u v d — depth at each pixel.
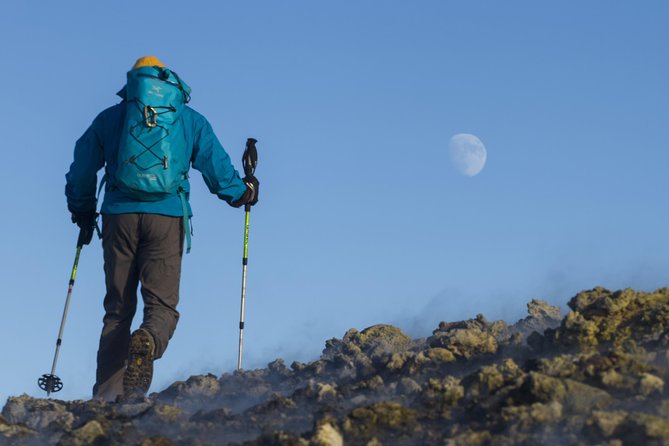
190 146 10.51
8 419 8.34
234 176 10.80
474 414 6.39
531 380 6.28
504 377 6.78
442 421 6.46
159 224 10.31
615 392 6.30
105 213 10.41
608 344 7.41
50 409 8.55
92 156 10.55
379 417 6.47
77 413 8.38
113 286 10.50
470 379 6.84
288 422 7.11
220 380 9.55
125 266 10.48
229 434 7.00
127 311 10.56
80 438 6.94
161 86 10.20
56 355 11.06
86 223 11.15
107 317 10.57
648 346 7.18
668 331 7.21
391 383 7.76
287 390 8.84
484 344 8.28
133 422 7.48
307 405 7.52
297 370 9.68
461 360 8.12
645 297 7.75
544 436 5.76
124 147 10.06
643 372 6.46
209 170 10.63
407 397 7.21
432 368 8.05
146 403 8.31
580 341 7.46
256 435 6.87
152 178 10.08
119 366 10.56
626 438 5.52
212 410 7.69
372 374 8.43
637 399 6.08
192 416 7.62
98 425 7.05
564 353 7.52
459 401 6.68
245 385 9.32
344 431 6.42
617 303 7.59
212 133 10.70
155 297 10.31
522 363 7.70
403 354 8.41
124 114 10.54
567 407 6.13
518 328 9.54
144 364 9.71
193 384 9.32
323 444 6.12
